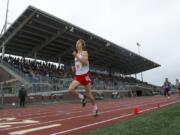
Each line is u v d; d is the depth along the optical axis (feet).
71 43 110.93
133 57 157.69
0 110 54.95
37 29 92.53
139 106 46.70
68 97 97.86
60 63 131.64
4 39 96.73
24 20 84.28
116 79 164.14
